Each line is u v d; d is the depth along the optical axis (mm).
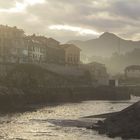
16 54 175500
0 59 160375
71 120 78500
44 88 145625
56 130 65812
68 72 181000
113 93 172125
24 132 63875
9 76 148750
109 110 106938
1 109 104750
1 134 61656
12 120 79750
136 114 63750
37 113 95625
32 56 190375
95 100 162750
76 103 138375
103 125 65750
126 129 58469
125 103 142250
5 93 118625
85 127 68500
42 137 59094
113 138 55781
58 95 149500
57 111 102000
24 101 126938
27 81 153250
